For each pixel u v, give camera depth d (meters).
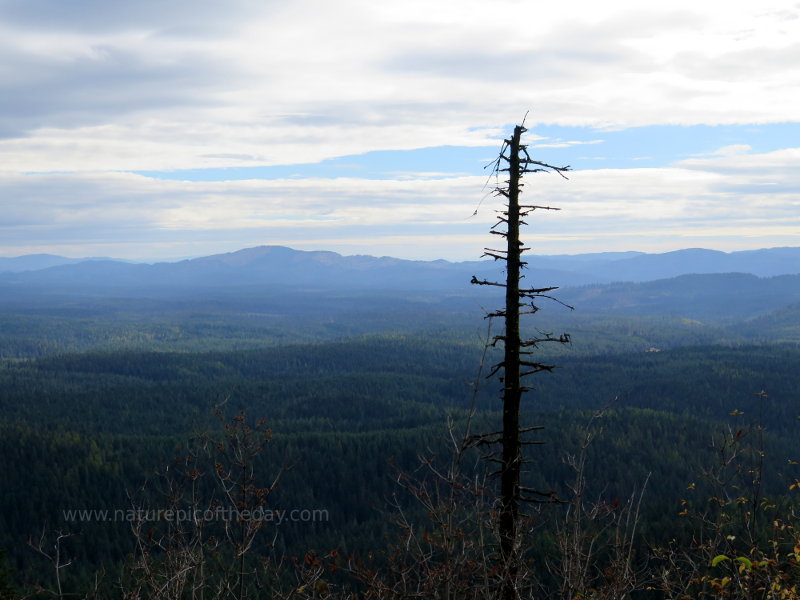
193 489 11.21
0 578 20.47
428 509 9.70
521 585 10.29
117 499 118.12
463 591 9.58
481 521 9.80
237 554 10.88
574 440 124.25
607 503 10.98
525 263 12.45
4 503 115.56
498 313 12.52
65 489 118.19
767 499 12.01
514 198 12.34
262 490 11.38
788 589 10.53
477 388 10.41
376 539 75.19
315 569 10.48
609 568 10.37
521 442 12.27
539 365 12.32
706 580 10.87
